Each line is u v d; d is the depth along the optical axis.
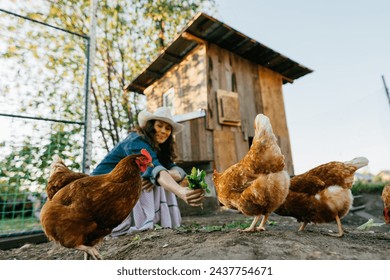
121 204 2.01
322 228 3.70
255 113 8.51
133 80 9.77
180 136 7.02
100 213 1.96
